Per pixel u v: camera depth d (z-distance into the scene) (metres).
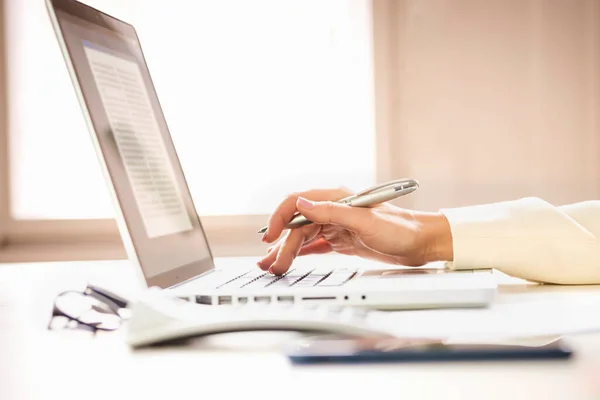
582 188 2.16
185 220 0.89
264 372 0.41
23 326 0.59
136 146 0.80
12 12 2.28
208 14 2.22
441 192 2.19
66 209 2.28
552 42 2.15
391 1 2.20
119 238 2.26
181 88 2.23
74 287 0.62
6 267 1.35
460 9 2.17
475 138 2.18
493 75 2.17
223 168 2.25
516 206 0.89
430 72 2.19
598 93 2.14
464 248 0.85
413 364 0.42
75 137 2.27
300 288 0.62
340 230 0.97
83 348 0.49
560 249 0.85
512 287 0.83
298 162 2.24
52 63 2.27
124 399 0.35
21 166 2.28
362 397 0.34
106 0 2.20
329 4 2.22
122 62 0.86
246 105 2.23
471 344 0.44
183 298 0.61
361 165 2.24
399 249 0.86
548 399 0.33
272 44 2.23
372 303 0.60
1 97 2.28
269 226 0.86
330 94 2.23
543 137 2.16
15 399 0.36
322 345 0.45
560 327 0.48
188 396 0.36
